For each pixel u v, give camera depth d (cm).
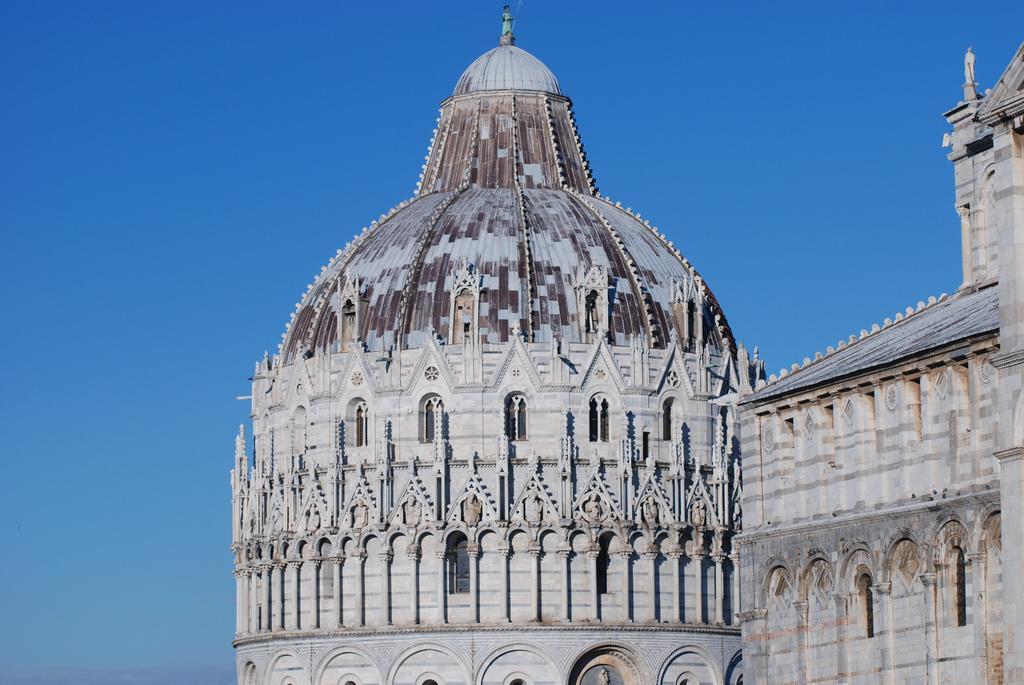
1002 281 14162
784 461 18012
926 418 16038
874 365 16512
